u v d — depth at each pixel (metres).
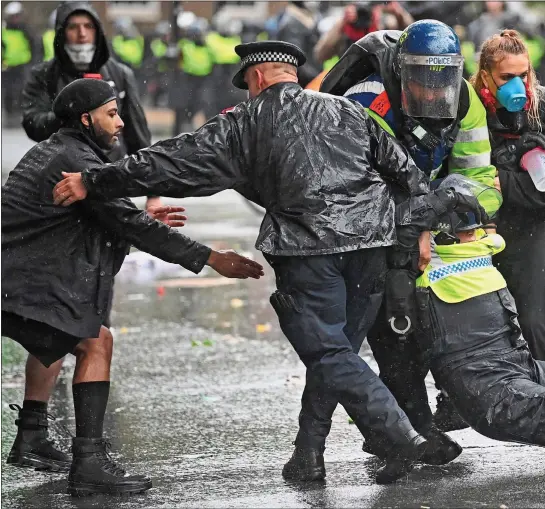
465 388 13.35
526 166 14.61
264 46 13.27
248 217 38.47
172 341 22.03
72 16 17.97
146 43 69.25
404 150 13.48
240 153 13.09
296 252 12.86
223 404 17.52
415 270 13.46
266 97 13.16
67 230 13.21
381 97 13.80
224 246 31.69
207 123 13.15
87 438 13.40
